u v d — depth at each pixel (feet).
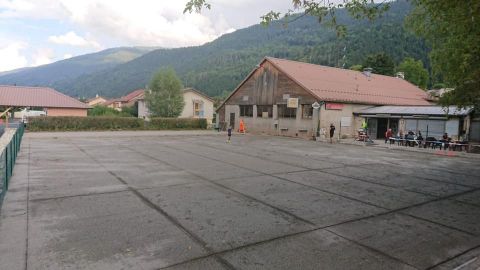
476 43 28.45
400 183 36.29
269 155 56.29
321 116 94.12
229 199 27.14
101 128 107.96
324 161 51.16
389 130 86.22
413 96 128.67
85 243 17.61
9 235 18.40
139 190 29.12
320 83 105.40
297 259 16.63
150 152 55.42
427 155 65.41
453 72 36.11
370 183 35.70
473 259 17.43
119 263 15.52
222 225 20.99
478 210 26.50
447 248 18.80
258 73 114.93
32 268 14.83
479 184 36.81
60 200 25.35
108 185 30.63
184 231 19.74
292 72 106.42
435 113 82.79
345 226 21.77
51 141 69.62
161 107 182.39
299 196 28.96
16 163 41.09
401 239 19.90
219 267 15.47
